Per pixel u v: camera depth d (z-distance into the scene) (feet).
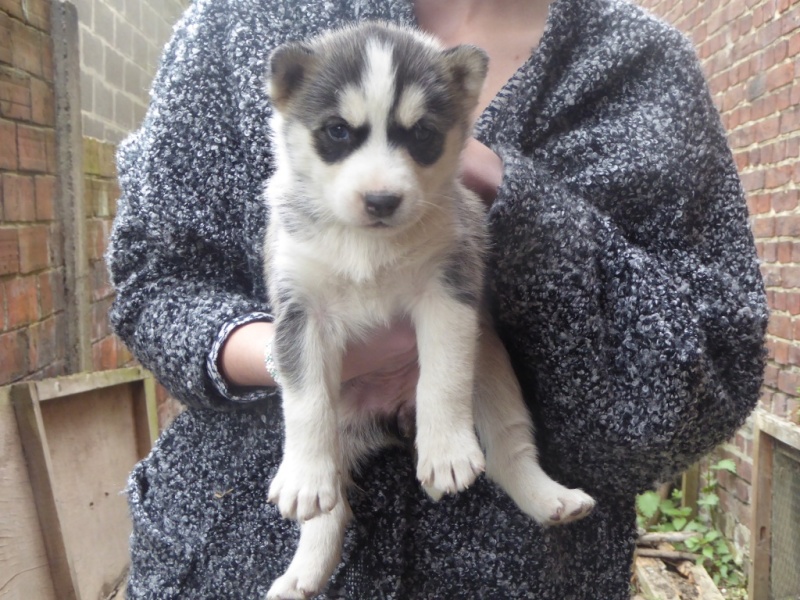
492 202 1.32
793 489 2.70
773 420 2.79
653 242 1.34
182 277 1.44
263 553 1.34
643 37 1.38
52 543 2.03
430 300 1.28
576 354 1.22
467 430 1.22
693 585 3.44
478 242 1.29
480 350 1.36
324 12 1.49
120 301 1.44
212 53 1.43
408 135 1.28
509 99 1.39
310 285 1.31
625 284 1.24
